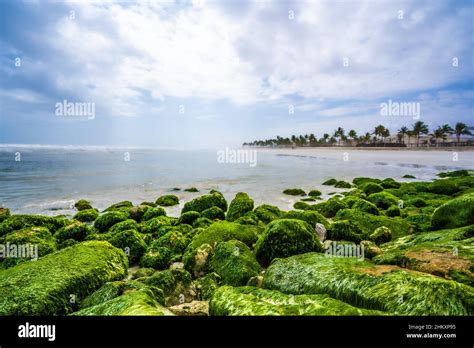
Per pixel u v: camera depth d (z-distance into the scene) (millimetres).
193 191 29391
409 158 84500
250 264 9281
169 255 11391
